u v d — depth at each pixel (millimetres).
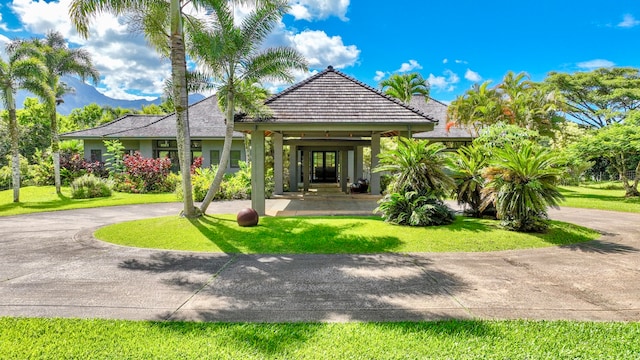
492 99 21109
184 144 10562
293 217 11383
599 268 6371
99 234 9531
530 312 4422
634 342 3586
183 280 5742
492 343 3574
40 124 39656
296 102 12750
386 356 3324
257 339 3666
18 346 3510
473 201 10938
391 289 5281
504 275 5957
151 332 3830
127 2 10180
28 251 7824
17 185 18266
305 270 6270
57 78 21750
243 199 18312
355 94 13297
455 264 6625
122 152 25656
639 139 17656
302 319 4219
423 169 10016
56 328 3922
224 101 13227
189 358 3301
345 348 3469
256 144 12133
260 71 11531
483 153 11125
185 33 11953
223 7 10672
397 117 11977
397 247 7793
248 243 8203
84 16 9906
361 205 14766
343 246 7871
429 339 3656
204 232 9203
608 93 32594
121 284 5551
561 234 8875
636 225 10922
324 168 28203
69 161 25938
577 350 3424
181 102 10383
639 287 5359
